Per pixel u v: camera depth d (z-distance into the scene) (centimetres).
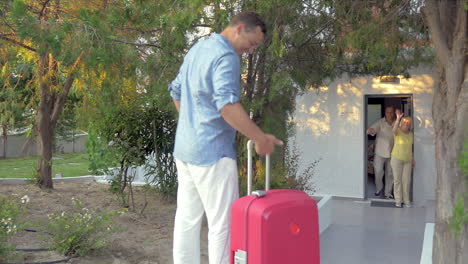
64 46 529
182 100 313
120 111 796
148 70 639
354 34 620
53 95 949
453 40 391
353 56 824
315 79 764
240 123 271
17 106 970
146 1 595
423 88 972
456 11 403
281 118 704
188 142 301
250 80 660
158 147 855
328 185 1038
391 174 1018
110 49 559
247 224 276
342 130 1026
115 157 804
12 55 871
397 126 936
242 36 306
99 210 789
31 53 869
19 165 1864
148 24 606
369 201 1002
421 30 647
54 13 783
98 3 736
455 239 376
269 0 559
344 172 1027
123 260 551
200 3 526
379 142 1018
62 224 557
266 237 268
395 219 844
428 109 972
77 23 558
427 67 915
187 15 538
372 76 999
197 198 317
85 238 562
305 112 1048
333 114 1030
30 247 565
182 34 582
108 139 810
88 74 612
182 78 316
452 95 382
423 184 981
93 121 815
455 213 327
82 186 1034
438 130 398
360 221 829
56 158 2298
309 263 285
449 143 382
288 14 614
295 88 693
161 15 575
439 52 398
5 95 954
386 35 629
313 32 670
